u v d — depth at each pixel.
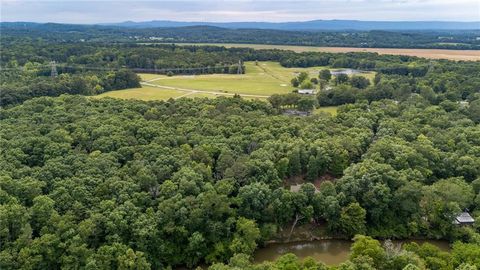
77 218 87.19
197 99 185.88
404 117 165.88
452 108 184.50
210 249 92.94
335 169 124.44
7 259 75.44
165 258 89.75
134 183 98.81
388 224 105.25
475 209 107.19
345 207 103.44
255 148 126.31
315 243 101.81
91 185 96.50
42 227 83.81
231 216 96.06
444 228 102.19
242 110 168.25
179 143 126.12
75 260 78.94
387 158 121.81
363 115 166.00
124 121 140.62
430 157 124.38
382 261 81.00
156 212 92.12
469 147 132.38
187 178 100.12
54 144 114.94
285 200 101.44
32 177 97.12
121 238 85.88
